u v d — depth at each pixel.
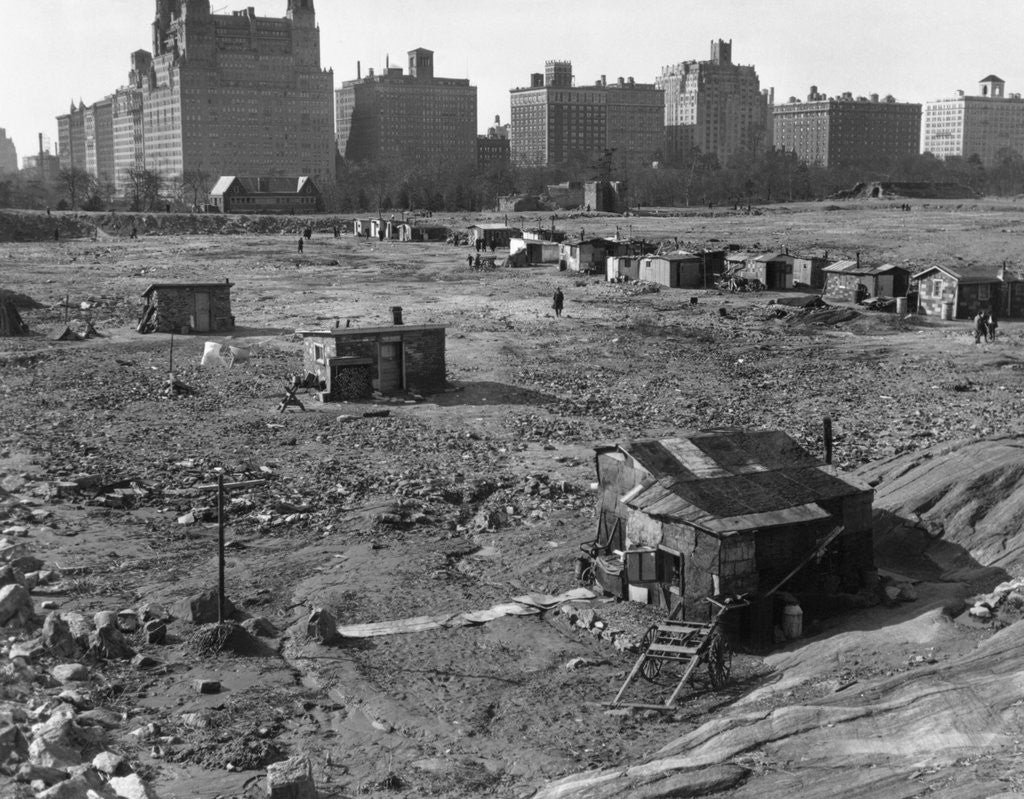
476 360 64.56
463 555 30.33
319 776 17.84
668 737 19.41
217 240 165.88
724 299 94.81
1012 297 82.69
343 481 37.62
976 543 28.41
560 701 21.17
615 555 28.03
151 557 29.45
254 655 23.22
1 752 16.16
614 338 72.69
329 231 192.62
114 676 21.48
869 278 88.50
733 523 24.80
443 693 21.45
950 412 49.59
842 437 44.00
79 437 43.62
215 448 42.56
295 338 71.69
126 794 15.66
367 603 26.31
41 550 29.25
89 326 72.88
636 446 27.97
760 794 16.06
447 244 158.62
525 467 40.12
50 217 195.75
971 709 18.17
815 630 25.17
